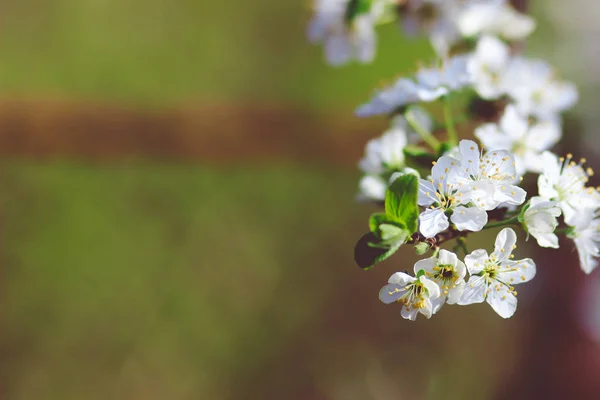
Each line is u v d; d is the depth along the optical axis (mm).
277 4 1585
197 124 1079
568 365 1049
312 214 1498
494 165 543
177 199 1491
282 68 1556
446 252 539
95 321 1434
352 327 1455
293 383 1424
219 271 1479
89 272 1455
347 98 1519
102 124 1063
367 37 700
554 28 1298
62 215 1466
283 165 1375
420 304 540
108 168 1462
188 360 1431
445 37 682
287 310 1464
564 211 557
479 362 1387
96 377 1404
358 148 1100
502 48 637
